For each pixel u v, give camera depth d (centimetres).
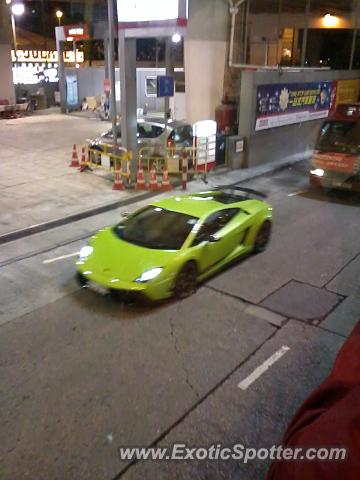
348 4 2255
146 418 468
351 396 131
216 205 828
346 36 2531
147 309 685
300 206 1244
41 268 826
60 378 530
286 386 520
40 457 418
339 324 656
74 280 779
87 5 3844
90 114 2761
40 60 3297
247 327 644
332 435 117
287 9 2136
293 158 1870
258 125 1652
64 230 1015
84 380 526
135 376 534
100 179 1389
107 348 589
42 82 3111
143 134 1562
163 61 3741
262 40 1994
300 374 543
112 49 1285
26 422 461
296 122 1875
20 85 3014
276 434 448
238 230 816
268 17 2002
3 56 2570
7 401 491
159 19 1173
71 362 560
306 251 923
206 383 524
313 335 627
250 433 449
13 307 691
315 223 1102
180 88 2455
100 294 721
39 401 492
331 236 1015
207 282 779
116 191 1279
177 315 671
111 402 491
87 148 1528
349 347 175
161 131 1544
